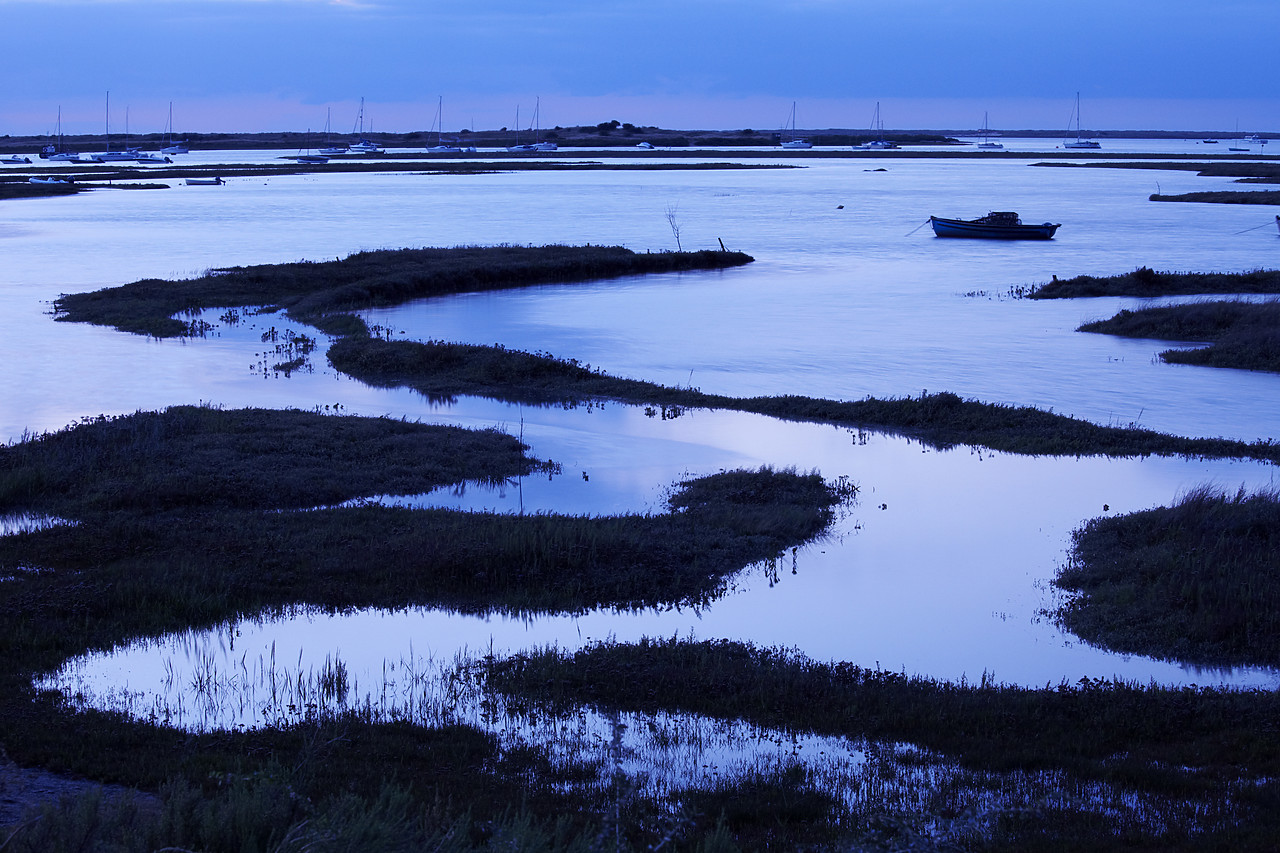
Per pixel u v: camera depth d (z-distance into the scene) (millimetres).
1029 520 19859
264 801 7789
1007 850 8883
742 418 27875
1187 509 18625
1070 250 68812
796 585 16859
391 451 23234
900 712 12297
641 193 122562
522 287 53562
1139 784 10516
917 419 27016
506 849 7555
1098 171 176250
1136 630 14852
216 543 17547
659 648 14156
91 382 30922
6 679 12773
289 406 28250
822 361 35000
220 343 37625
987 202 109375
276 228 80875
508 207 102062
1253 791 10164
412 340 37531
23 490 19938
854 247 71625
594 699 12727
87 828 7410
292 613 15438
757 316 44438
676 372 33281
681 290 52469
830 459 24000
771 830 9398
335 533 18062
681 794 10148
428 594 16109
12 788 9844
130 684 12938
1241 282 50531
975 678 13680
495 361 32688
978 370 33344
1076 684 13320
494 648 14414
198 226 82250
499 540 17391
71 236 74312
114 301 44688
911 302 48281
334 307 45375
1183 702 12484
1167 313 40375
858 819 9453
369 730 11578
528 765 10883
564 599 16062
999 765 10977
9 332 39000
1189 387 30734
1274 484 21547
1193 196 108000
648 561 17297
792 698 12672
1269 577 15906
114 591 15469
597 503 20688
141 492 19641
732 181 147625
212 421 24812
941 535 19078
